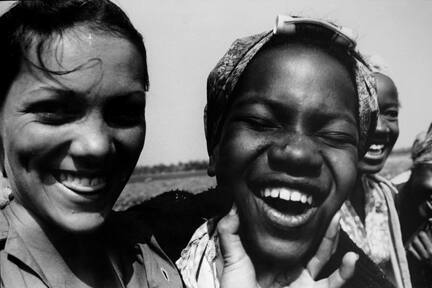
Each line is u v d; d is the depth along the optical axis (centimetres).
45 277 28
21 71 26
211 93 39
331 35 37
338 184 38
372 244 45
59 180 27
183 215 40
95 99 26
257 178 38
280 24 37
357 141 39
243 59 37
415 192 47
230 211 39
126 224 34
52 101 26
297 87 37
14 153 27
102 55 26
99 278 31
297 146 37
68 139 26
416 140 48
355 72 38
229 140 38
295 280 39
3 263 28
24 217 29
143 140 29
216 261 39
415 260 47
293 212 38
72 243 30
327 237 39
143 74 29
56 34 26
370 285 42
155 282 32
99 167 27
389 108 46
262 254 38
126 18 28
